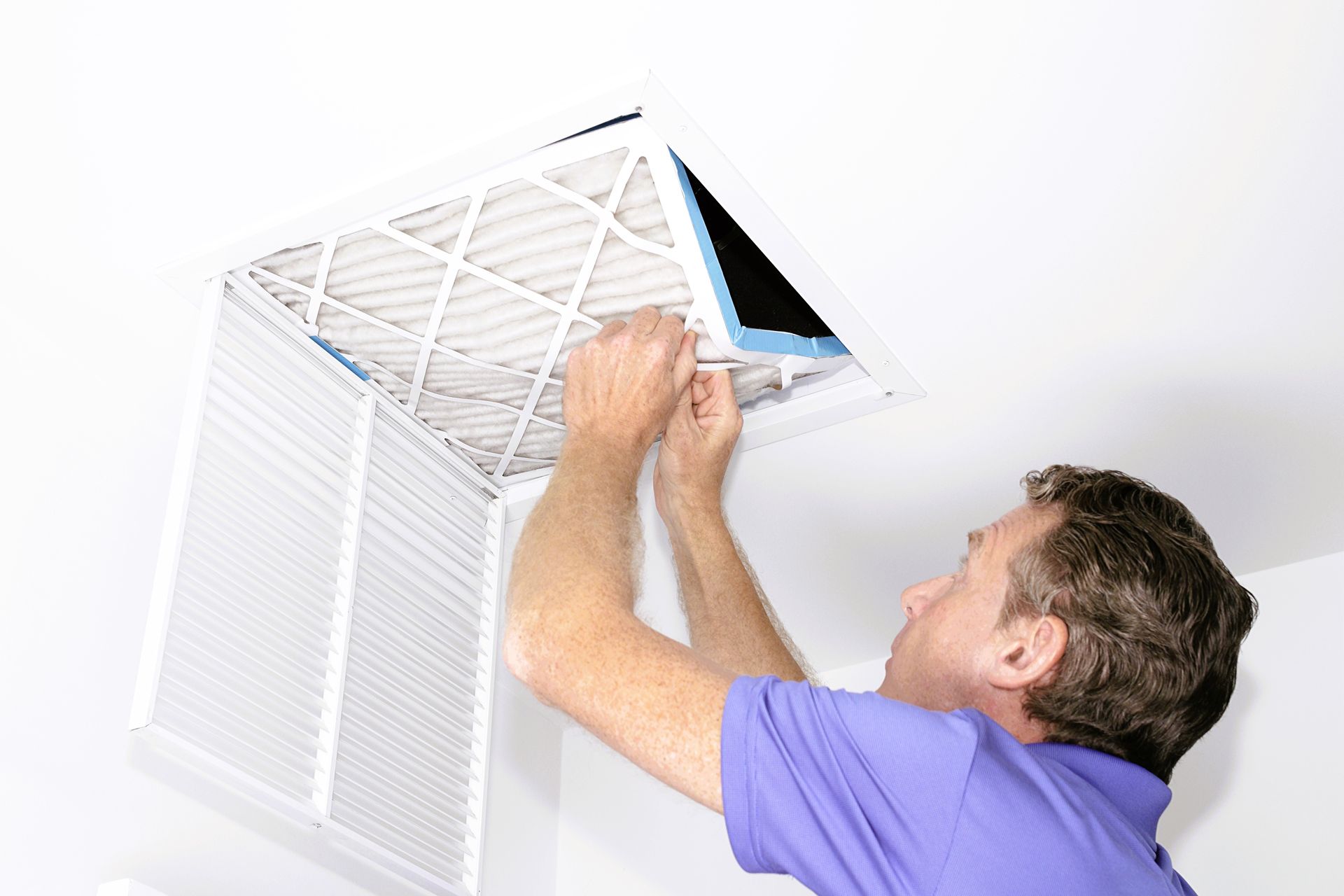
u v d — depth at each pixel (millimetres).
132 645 1593
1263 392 1775
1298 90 1333
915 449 1906
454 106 1310
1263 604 2176
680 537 1694
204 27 1234
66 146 1373
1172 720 1236
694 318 1571
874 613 2318
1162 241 1530
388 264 1532
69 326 1607
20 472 1521
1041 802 1057
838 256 1527
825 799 1030
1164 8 1243
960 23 1245
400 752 1745
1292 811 2018
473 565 1972
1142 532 1266
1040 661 1232
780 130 1352
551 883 2297
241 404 1562
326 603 1639
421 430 1867
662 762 1080
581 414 1444
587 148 1369
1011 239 1520
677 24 1224
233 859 1635
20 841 1373
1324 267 1558
